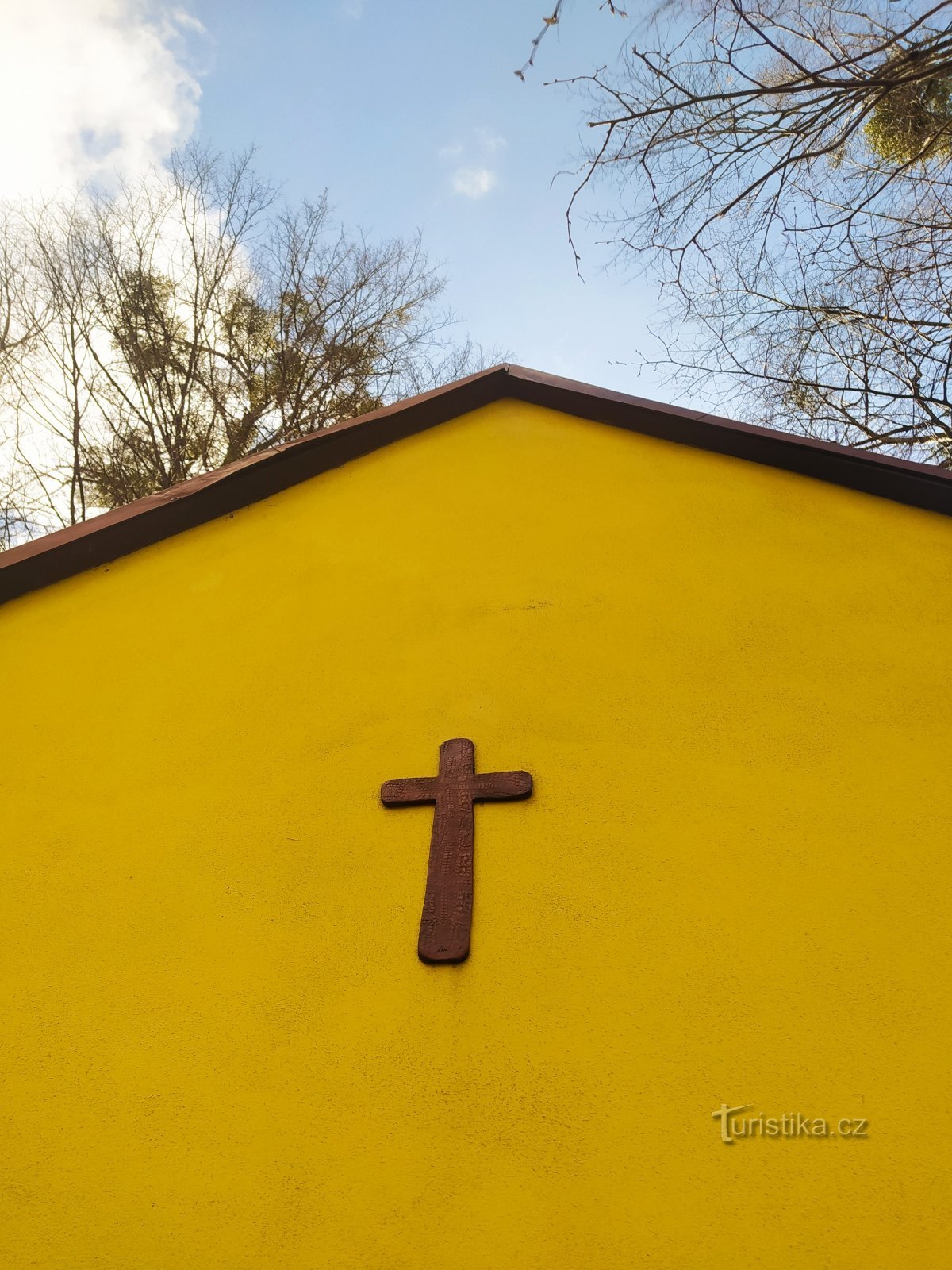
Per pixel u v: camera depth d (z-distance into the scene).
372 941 2.51
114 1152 2.17
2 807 3.04
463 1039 2.26
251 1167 2.10
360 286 14.74
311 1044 2.31
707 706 3.02
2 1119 2.27
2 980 2.56
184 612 3.68
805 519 3.74
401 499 4.08
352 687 3.27
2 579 3.79
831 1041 2.17
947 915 2.40
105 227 14.32
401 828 2.79
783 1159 1.98
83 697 3.39
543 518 3.89
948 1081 2.08
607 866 2.60
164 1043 2.37
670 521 3.80
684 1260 1.85
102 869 2.82
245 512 4.11
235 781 3.02
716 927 2.42
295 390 14.23
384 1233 1.95
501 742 3.00
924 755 2.81
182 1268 1.95
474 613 3.49
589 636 3.33
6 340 13.41
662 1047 2.19
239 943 2.55
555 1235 1.91
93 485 13.48
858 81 4.88
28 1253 2.02
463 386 4.50
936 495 3.71
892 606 3.33
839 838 2.61
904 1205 1.89
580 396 4.40
